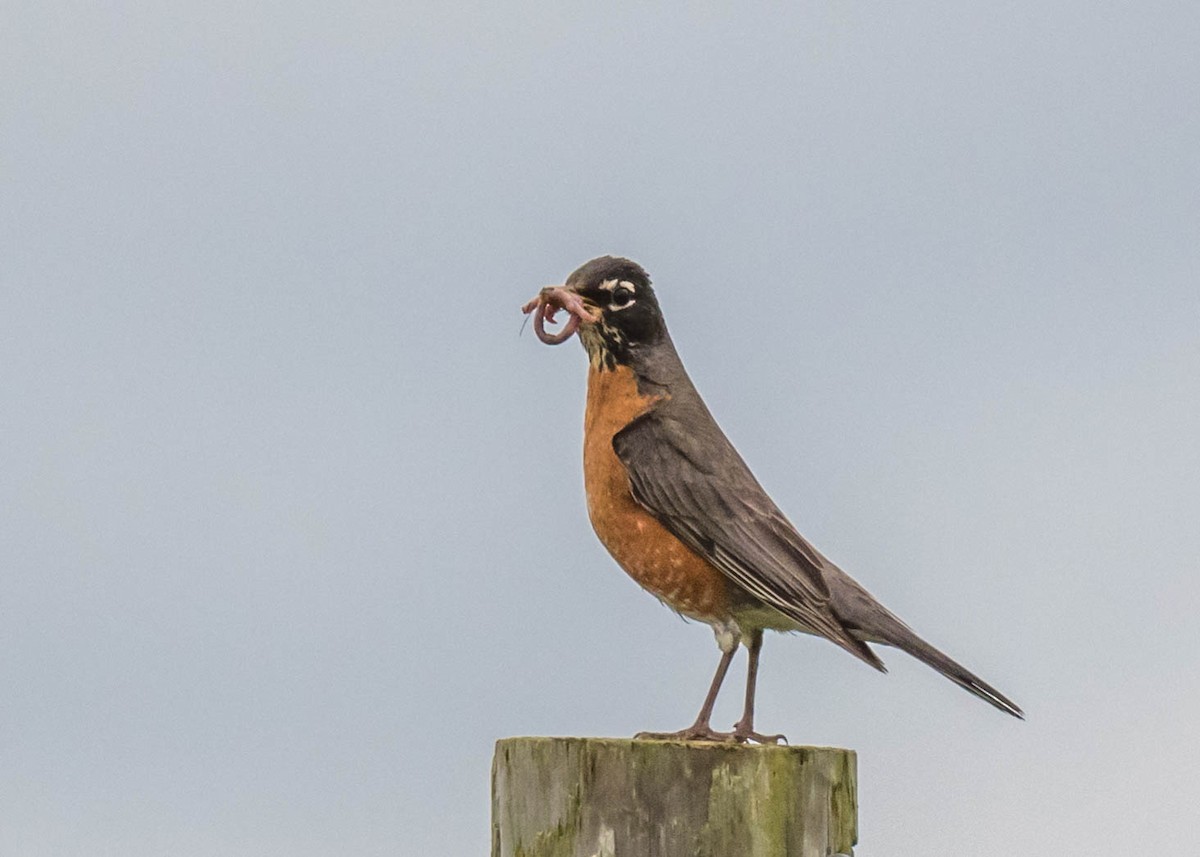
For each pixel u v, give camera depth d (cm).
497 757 873
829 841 845
